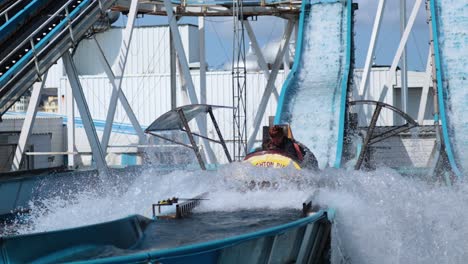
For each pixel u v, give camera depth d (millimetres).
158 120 28141
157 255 12516
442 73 50688
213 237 16688
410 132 56625
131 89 83875
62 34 41438
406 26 59719
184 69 53438
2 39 40969
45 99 93062
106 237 15328
